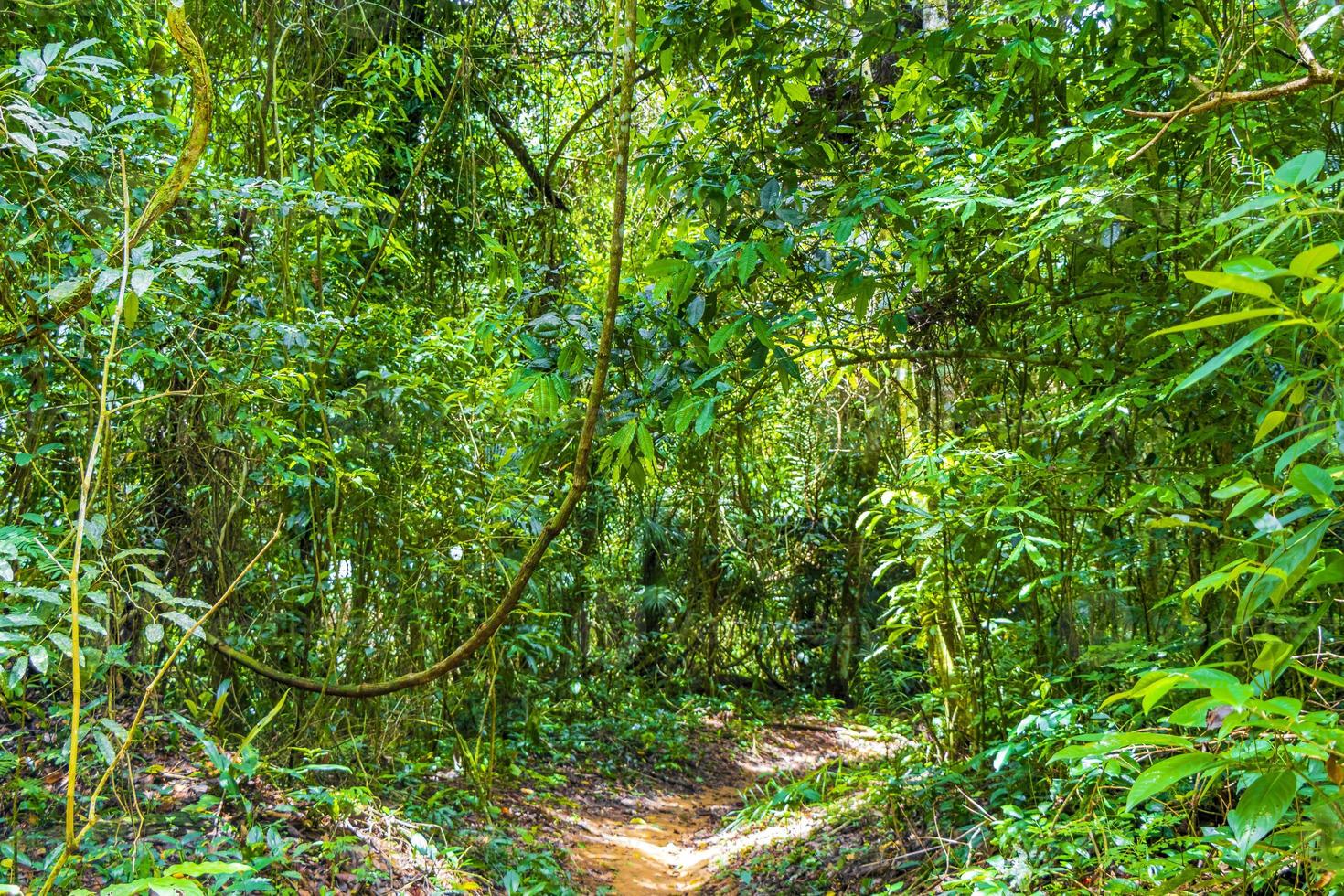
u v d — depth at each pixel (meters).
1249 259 0.95
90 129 2.30
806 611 11.87
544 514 5.26
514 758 6.59
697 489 9.24
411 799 4.70
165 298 3.27
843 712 11.01
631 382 3.20
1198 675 0.89
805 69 3.33
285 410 4.11
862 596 10.98
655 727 8.92
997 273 3.34
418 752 5.69
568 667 8.70
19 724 3.26
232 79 4.61
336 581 4.40
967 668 4.47
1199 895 2.23
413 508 4.82
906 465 4.27
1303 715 0.92
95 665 2.29
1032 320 3.49
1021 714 4.04
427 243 5.93
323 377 3.99
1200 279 0.90
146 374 3.58
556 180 7.12
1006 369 3.71
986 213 2.97
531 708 7.29
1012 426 3.89
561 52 6.34
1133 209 2.64
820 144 3.33
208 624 4.05
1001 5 2.96
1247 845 0.94
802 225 2.90
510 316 3.56
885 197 2.84
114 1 3.43
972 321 3.68
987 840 3.48
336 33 5.02
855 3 3.39
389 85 5.54
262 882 2.79
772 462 9.77
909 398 4.64
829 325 3.73
